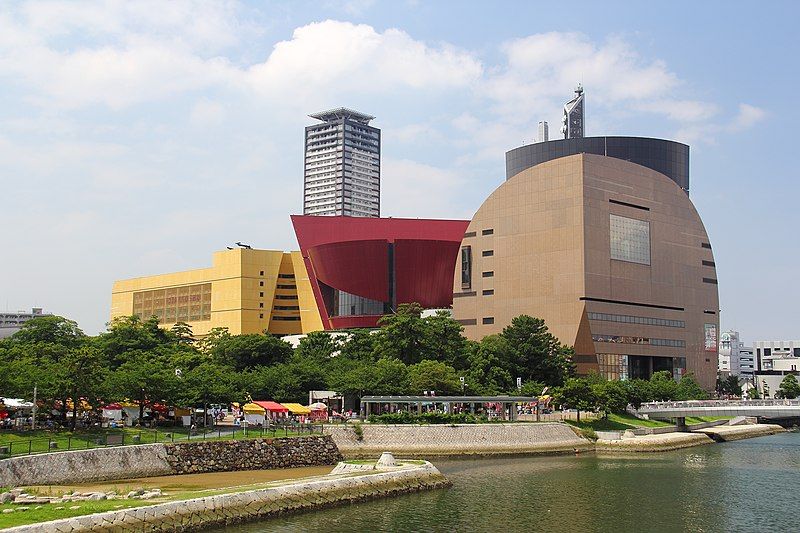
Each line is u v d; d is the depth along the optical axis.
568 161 192.25
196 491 61.62
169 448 76.75
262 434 89.19
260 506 59.38
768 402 149.00
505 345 157.62
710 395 199.75
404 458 99.69
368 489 69.81
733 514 66.81
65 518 46.56
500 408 128.12
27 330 153.75
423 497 71.94
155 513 51.69
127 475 71.38
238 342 154.62
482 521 62.12
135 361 115.25
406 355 150.12
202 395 95.00
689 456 114.12
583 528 60.66
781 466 100.88
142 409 94.88
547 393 145.50
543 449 112.50
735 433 158.75
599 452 118.25
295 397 125.25
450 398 120.12
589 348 186.12
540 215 194.50
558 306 188.88
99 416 90.31
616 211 197.62
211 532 54.19
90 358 83.75
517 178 199.12
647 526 61.81
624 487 80.56
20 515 46.69
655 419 157.88
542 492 76.38
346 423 103.44
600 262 191.00
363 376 127.06
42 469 64.44
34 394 79.25
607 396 138.00
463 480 83.38
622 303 196.00
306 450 90.06
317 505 64.00
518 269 195.88
